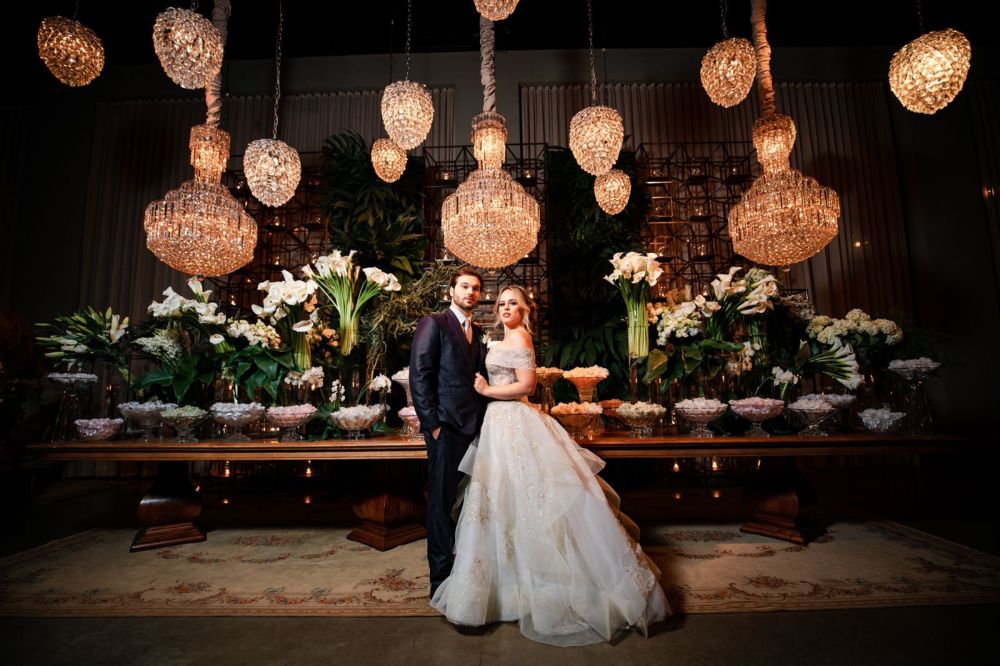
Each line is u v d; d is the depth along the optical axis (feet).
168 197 10.24
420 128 10.34
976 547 8.09
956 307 17.29
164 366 9.64
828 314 17.26
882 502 11.46
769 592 6.38
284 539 9.06
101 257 18.02
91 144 18.76
